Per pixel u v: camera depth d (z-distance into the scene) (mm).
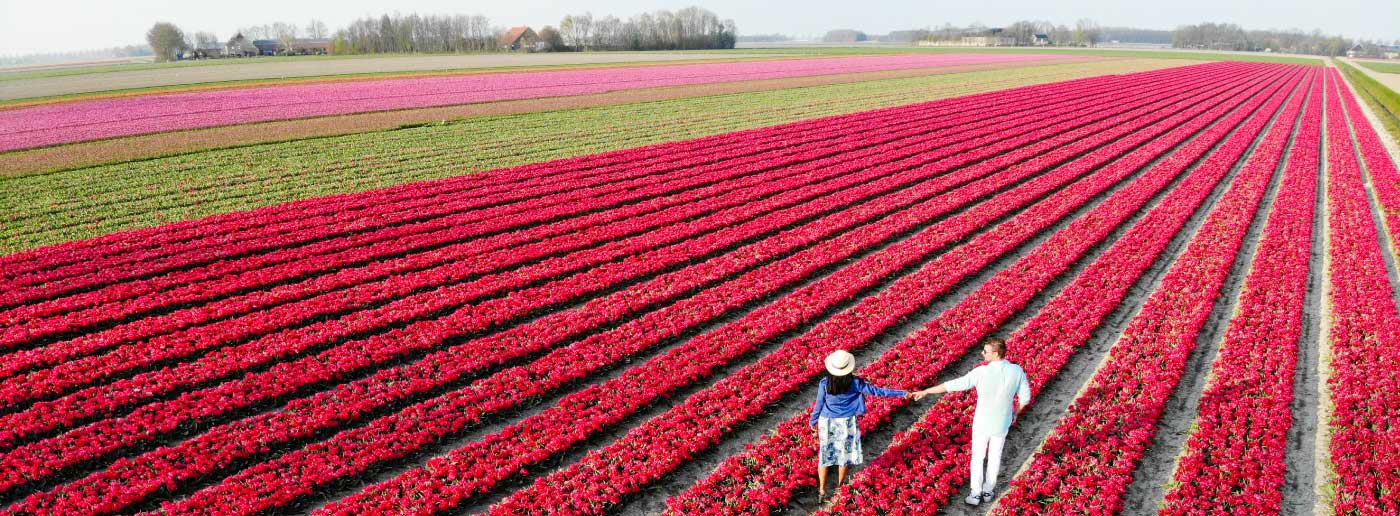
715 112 55062
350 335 17328
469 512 11461
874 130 47656
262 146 40219
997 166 36906
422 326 17609
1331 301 19172
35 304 18703
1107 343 17094
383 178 33656
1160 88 78062
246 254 23109
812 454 12312
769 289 20234
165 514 11031
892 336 17656
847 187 32906
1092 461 12047
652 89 69250
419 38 174125
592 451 12695
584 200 29656
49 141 40938
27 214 27422
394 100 59031
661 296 19641
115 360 15633
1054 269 21625
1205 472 11602
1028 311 19250
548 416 13617
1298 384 14734
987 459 11430
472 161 37406
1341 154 40812
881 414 13555
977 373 10672
